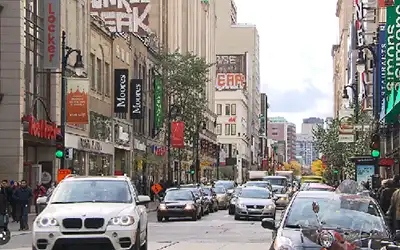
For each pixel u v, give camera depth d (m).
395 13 47.38
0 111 41.50
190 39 114.56
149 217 45.06
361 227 13.06
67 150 40.88
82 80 45.25
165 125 80.56
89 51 55.84
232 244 24.69
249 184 53.47
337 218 13.41
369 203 13.91
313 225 12.76
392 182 24.27
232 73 194.25
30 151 47.38
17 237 28.28
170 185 65.12
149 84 79.44
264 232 30.80
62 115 39.19
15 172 41.28
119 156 67.81
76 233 15.94
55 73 45.44
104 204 17.08
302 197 14.33
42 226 16.00
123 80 63.97
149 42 79.50
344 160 67.94
